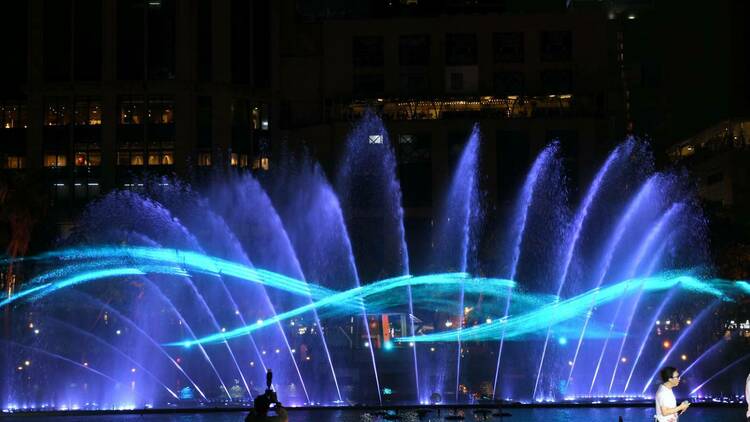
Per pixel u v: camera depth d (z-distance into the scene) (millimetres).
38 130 140250
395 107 143375
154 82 139125
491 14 146000
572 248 126938
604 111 142625
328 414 55500
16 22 144250
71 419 54344
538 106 143625
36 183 96688
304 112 146750
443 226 137875
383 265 130000
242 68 143125
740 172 137125
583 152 139875
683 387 75000
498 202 138875
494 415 53500
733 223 112312
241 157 141375
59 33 141250
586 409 57688
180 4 141000
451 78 145125
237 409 58500
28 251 107875
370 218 137625
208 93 140625
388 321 116438
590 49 145000
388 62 146000
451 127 140875
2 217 94688
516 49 145625
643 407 58781
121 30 140875
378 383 85250
